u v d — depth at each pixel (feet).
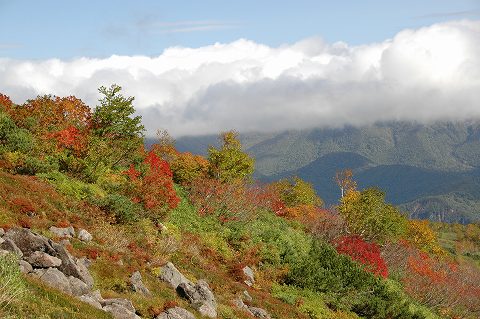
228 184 165.07
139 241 95.76
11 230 59.36
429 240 307.99
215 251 119.75
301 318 97.50
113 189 117.50
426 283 189.57
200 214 142.92
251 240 138.31
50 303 47.14
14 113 137.80
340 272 132.98
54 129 132.26
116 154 135.85
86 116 142.61
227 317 76.38
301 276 121.60
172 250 100.48
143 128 142.20
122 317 54.60
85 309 50.47
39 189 94.99
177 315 62.23
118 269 73.05
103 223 92.43
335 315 107.04
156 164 123.54
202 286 78.13
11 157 107.45
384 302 124.06
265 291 109.70
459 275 239.91
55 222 82.53
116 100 137.69
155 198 114.83
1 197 82.69
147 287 73.67
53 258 58.39
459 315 189.67
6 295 42.37
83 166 118.01
